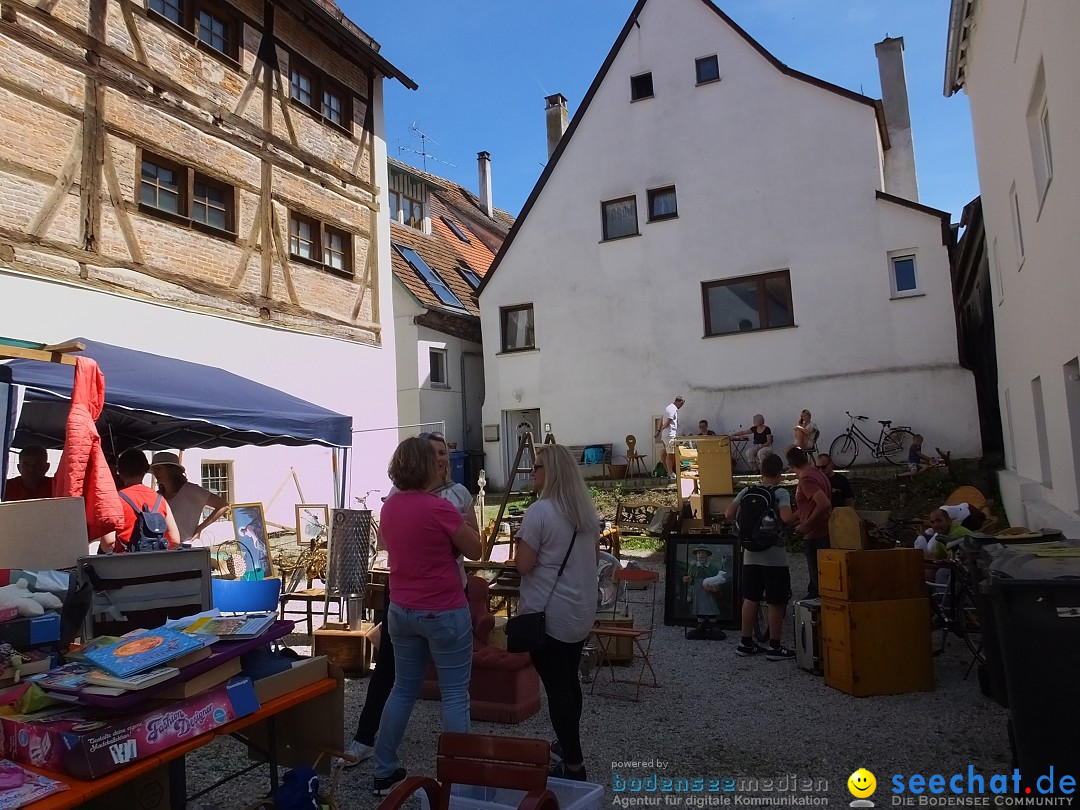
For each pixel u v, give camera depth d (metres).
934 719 4.73
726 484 11.80
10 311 8.90
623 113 17.95
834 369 15.64
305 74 14.08
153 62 10.87
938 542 6.97
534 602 3.71
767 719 4.84
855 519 6.47
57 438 7.80
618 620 5.97
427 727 4.78
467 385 20.67
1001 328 11.51
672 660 6.32
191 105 11.45
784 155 16.38
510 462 18.75
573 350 18.03
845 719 4.79
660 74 17.64
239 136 12.31
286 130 13.34
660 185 17.47
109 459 7.73
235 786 3.92
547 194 18.58
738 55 16.91
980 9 9.78
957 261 16.06
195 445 8.81
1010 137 8.48
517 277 18.73
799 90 16.34
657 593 9.08
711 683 5.65
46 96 9.41
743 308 16.64
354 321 14.79
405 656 3.78
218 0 12.09
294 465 13.40
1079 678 3.27
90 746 2.34
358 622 6.07
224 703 2.78
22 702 2.60
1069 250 6.02
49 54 9.48
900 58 20.80
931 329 14.97
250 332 12.35
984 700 5.06
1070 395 6.68
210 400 6.85
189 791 3.85
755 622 6.41
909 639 5.31
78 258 9.68
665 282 17.27
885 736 4.48
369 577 6.55
